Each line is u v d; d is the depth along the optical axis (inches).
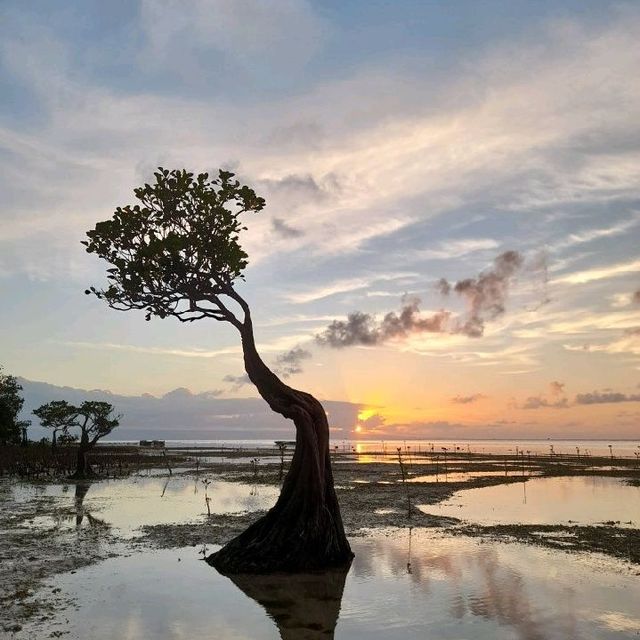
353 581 639.8
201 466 2760.8
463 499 1425.9
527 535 909.8
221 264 809.5
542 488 1721.2
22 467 2225.6
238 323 842.8
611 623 489.1
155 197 797.2
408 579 642.8
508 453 5280.5
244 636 462.3
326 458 788.0
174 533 924.0
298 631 474.0
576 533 927.0
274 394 810.2
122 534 919.0
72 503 1328.7
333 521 750.5
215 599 569.0
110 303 826.2
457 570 682.2
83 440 2084.2
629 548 803.4
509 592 585.0
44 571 671.1
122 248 817.5
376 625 489.1
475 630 473.4
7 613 509.7
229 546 727.7
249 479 1977.1
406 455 4429.1
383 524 1028.5
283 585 625.0
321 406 813.2
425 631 472.7
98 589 597.3
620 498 1460.4
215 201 790.5
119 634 461.7
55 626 478.0
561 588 598.9
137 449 4569.4
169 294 826.2
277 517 746.2
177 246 768.3
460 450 6333.7
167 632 468.8
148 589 600.7
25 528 978.1
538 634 463.8
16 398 2893.7
